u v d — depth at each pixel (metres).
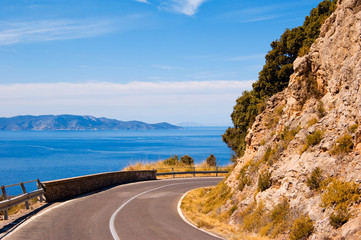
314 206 9.44
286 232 9.72
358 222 7.64
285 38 31.64
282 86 32.03
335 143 10.39
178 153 171.50
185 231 11.32
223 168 41.03
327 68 13.40
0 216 12.95
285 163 12.61
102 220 12.57
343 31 12.45
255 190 14.05
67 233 10.16
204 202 19.72
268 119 18.73
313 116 13.22
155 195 21.45
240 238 10.45
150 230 11.18
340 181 9.01
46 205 15.56
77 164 123.00
